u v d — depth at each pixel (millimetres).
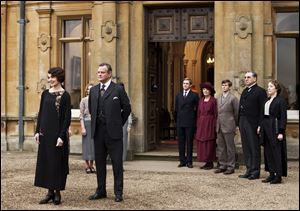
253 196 8312
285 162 9609
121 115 8039
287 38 13383
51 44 14867
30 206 7578
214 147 11297
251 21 12617
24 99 15062
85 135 10781
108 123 7895
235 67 12648
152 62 14297
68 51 14914
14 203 7812
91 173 10859
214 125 11227
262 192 8648
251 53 12609
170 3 13336
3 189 8953
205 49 21969
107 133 7914
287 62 13391
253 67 12695
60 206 7570
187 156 11727
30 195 8445
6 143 15070
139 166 11859
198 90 21875
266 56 12953
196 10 13547
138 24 13461
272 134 9469
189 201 7926
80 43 14758
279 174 9484
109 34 13273
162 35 13750
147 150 13594
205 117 11273
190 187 9094
